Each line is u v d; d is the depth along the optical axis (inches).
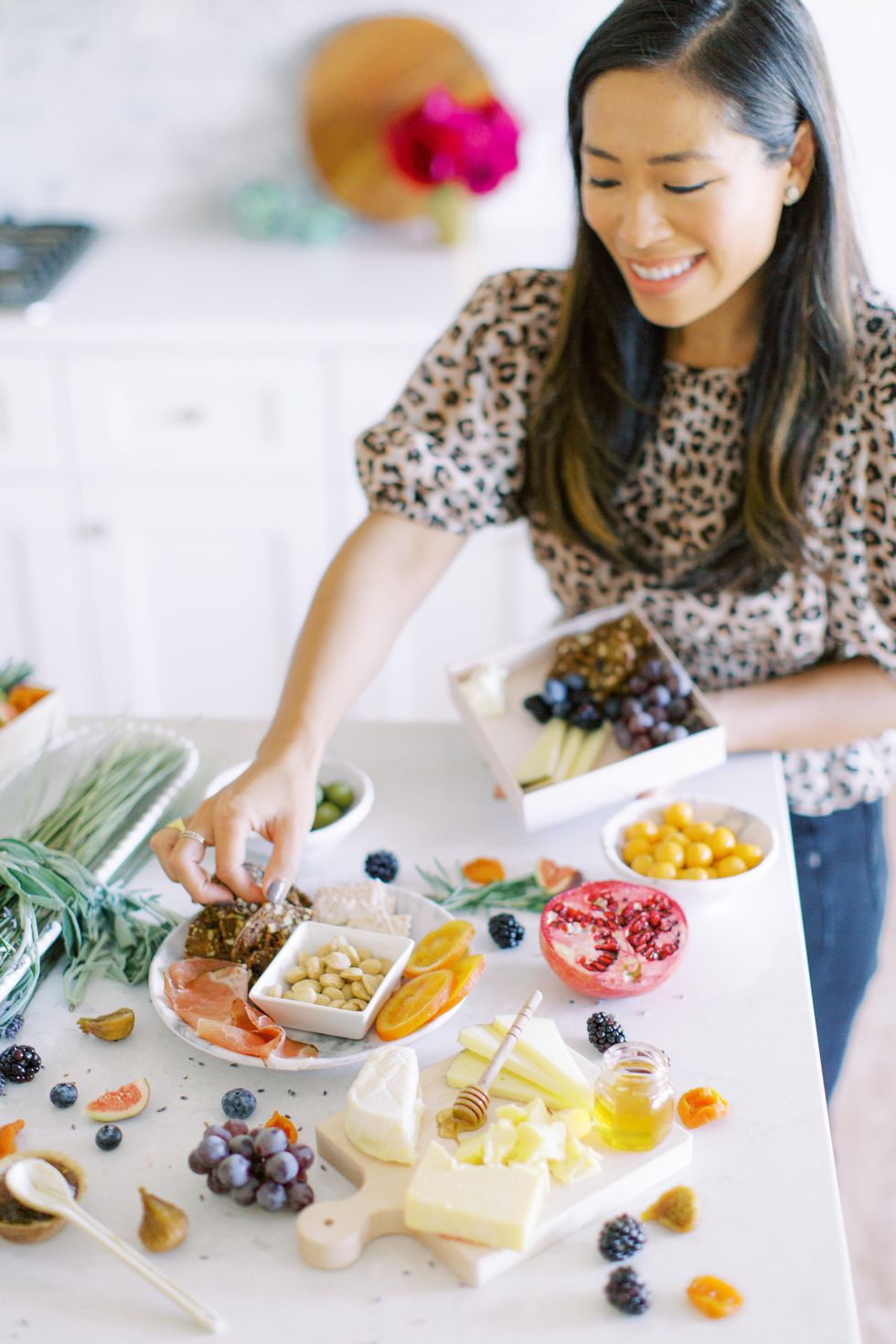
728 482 59.8
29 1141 41.6
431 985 44.7
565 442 60.1
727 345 57.6
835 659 63.1
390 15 115.2
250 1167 39.0
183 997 45.6
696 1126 41.2
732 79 47.3
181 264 115.6
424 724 64.9
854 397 55.5
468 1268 36.5
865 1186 84.0
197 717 65.7
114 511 111.0
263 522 110.9
